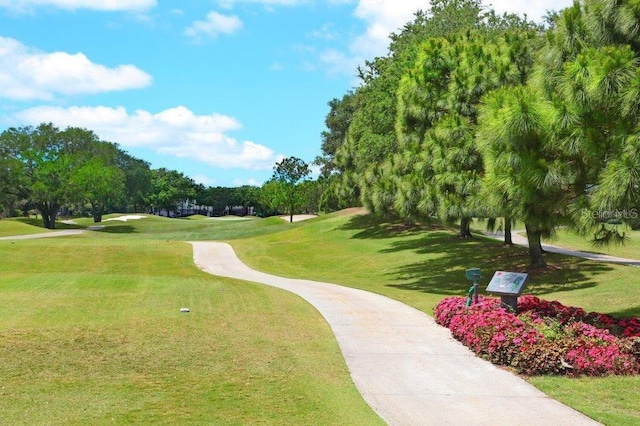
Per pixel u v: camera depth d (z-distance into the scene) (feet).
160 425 24.21
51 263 108.47
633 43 39.86
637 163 33.76
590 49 38.52
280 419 25.00
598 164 37.83
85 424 24.26
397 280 86.17
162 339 39.45
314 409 26.37
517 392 29.35
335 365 34.09
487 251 98.84
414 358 35.99
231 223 260.42
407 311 52.65
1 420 24.68
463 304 46.47
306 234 161.99
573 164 39.58
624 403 27.53
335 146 252.01
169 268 104.22
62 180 235.81
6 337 39.65
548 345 33.68
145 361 34.35
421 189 73.36
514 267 83.71
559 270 77.82
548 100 40.60
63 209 406.41
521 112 37.81
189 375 31.76
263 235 188.96
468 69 73.67
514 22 130.52
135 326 43.45
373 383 30.76
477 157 66.64
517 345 33.96
